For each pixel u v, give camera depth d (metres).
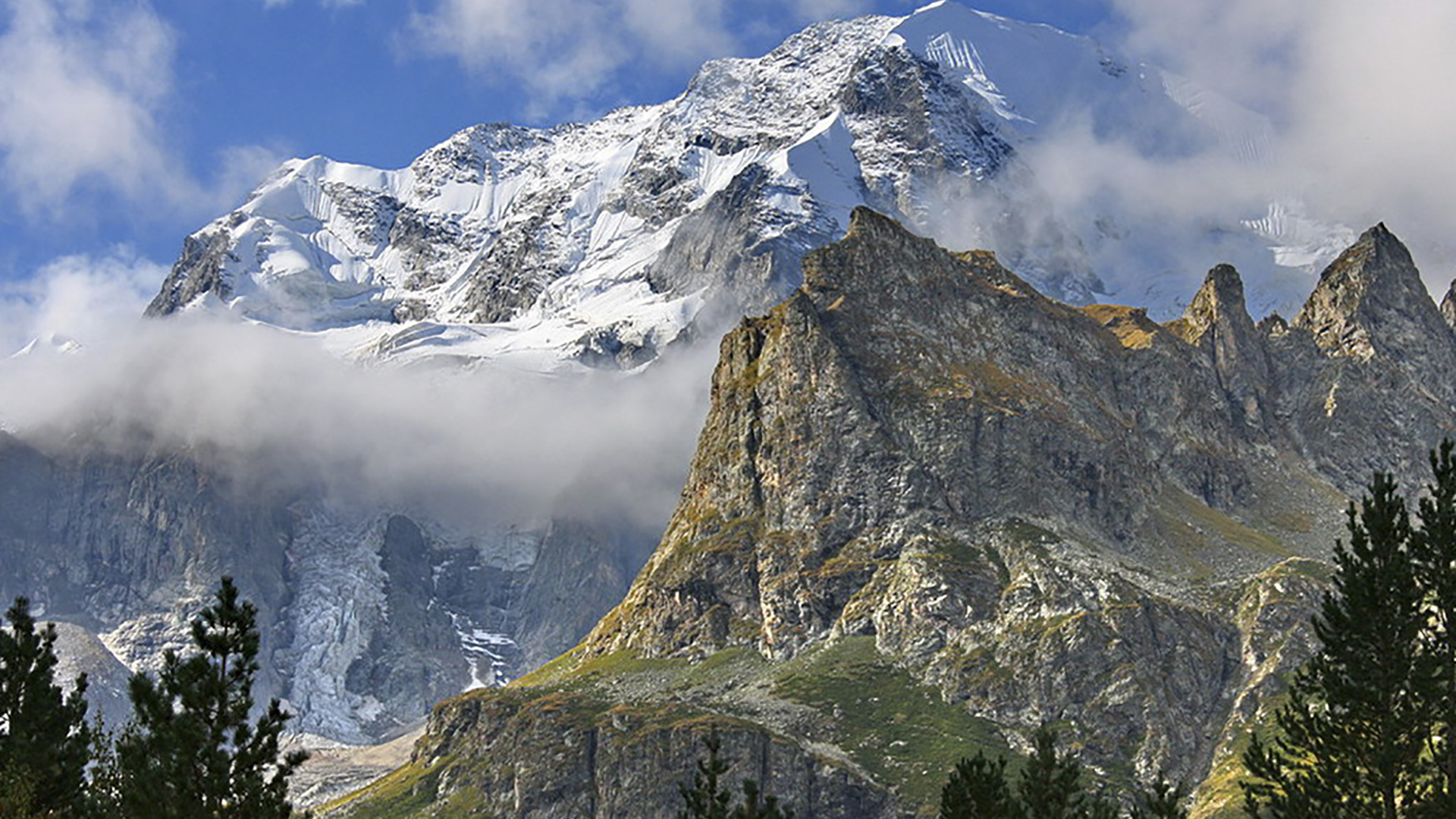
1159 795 191.25
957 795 184.50
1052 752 187.88
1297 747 194.62
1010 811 182.00
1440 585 188.50
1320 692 193.62
